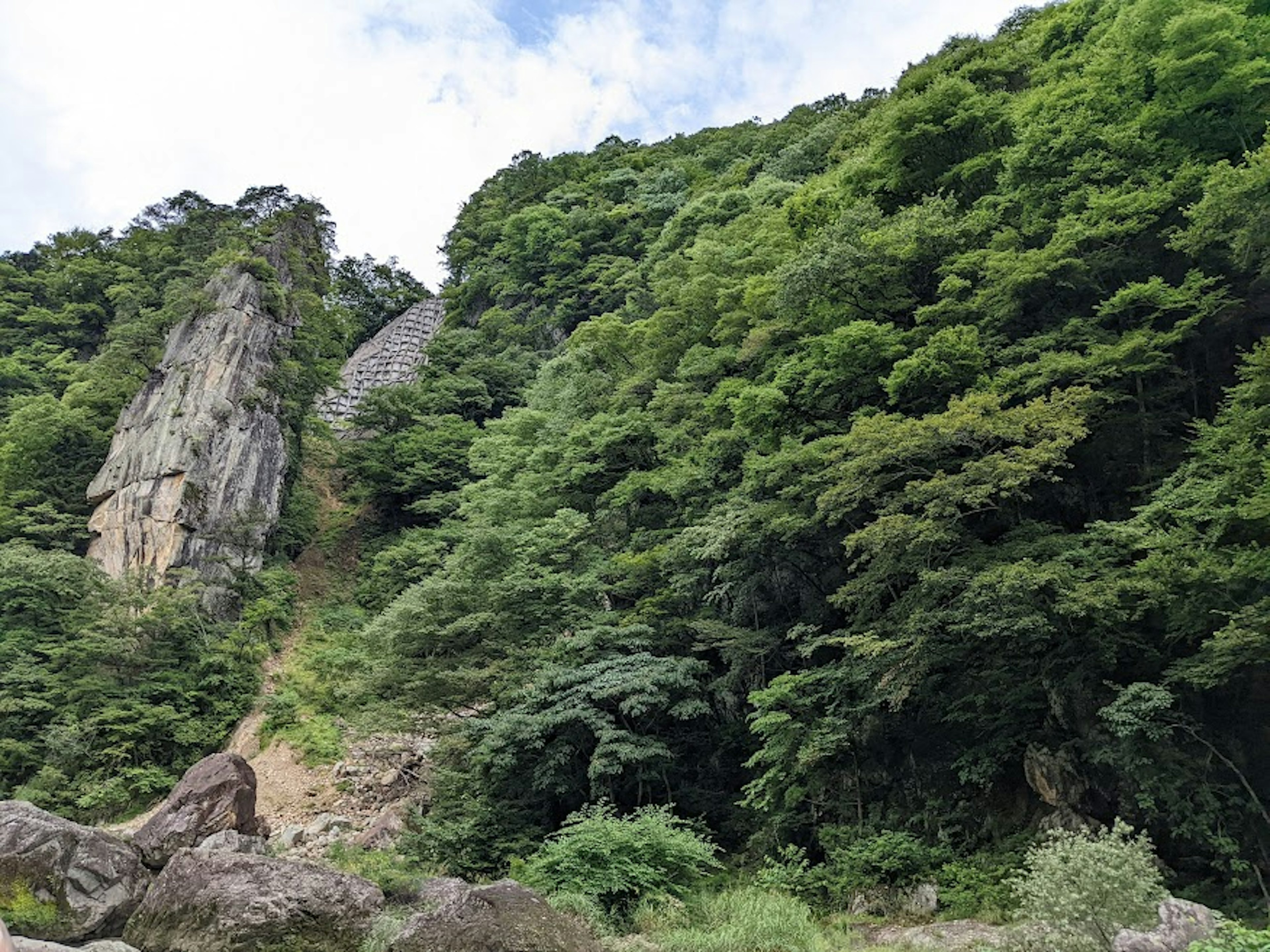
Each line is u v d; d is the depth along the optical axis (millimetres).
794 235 26750
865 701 15312
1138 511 13344
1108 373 14281
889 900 13336
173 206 65000
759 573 19047
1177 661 12172
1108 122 18094
